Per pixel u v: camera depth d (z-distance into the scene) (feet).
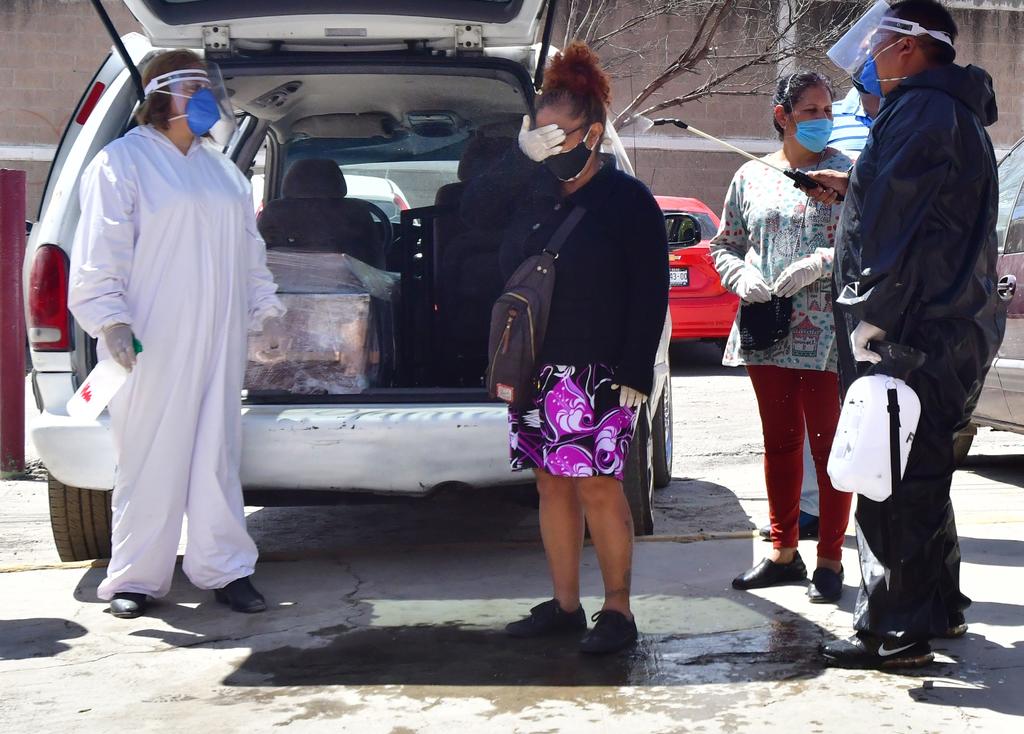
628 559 12.19
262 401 14.66
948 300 10.80
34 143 57.88
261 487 14.32
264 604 13.73
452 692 11.11
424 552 16.14
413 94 18.01
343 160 20.81
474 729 10.23
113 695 11.22
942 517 11.16
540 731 10.15
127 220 13.05
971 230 10.91
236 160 19.63
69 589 14.66
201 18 14.38
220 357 13.62
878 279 10.56
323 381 14.98
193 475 13.66
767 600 13.64
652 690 11.03
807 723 10.18
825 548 13.61
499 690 11.14
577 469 11.74
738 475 21.66
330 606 13.84
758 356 13.82
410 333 17.16
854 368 11.43
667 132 59.57
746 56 44.27
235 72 15.21
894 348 10.72
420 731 10.22
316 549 16.39
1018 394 19.15
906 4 11.04
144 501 13.57
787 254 13.65
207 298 13.43
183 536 17.47
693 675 11.39
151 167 13.28
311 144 20.48
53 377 14.53
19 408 22.63
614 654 12.01
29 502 20.43
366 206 17.58
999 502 19.01
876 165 10.71
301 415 14.17
